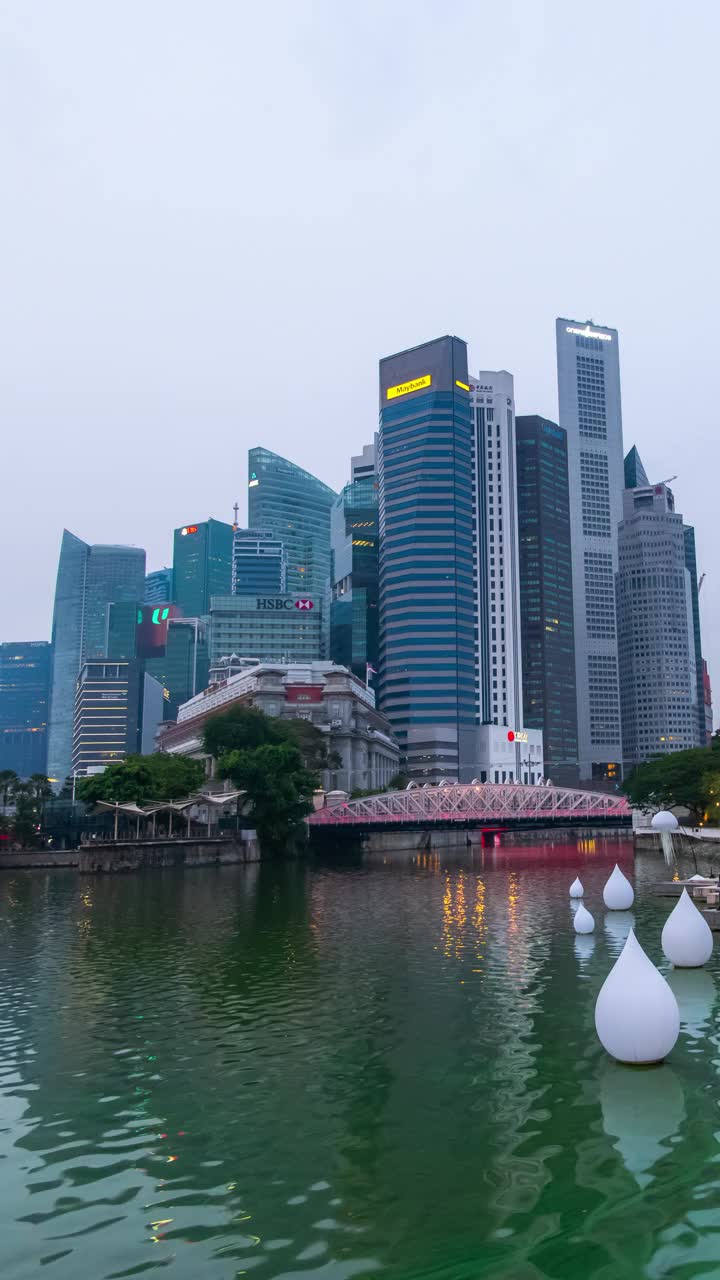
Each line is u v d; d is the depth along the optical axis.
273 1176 18.92
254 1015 32.53
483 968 40.97
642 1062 25.61
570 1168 19.05
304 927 55.94
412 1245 16.06
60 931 55.28
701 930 38.75
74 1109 23.00
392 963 42.62
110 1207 17.66
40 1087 24.70
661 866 113.06
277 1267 15.36
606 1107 22.52
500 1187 18.25
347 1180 18.69
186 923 58.66
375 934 52.44
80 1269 15.36
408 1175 18.88
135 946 49.12
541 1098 23.25
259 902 71.88
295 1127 21.59
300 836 142.12
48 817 156.75
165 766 136.25
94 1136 21.22
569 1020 31.14
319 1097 23.64
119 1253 15.90
